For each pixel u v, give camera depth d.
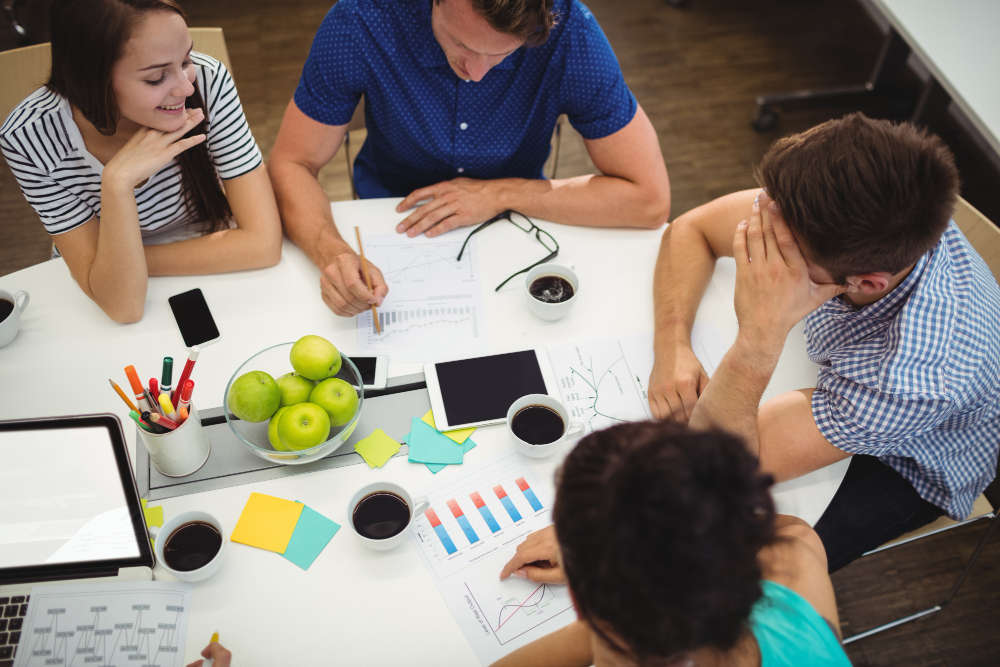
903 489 1.37
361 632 0.97
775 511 0.65
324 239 1.42
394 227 1.50
